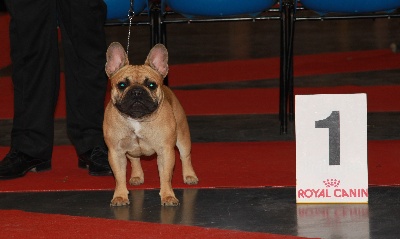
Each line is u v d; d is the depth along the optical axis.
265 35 14.23
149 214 5.05
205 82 10.06
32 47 5.92
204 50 12.76
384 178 5.73
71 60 6.02
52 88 6.05
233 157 6.50
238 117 8.09
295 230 4.67
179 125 5.55
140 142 5.20
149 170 6.19
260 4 6.98
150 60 5.18
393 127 7.47
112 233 4.64
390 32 14.16
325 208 5.08
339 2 6.90
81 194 5.57
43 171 6.22
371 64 11.02
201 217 4.95
